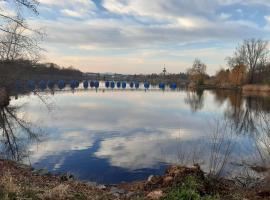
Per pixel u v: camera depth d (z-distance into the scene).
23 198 6.71
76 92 73.69
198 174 9.27
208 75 107.69
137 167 13.73
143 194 8.92
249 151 15.38
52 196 7.42
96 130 23.59
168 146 17.75
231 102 51.19
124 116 32.53
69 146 17.92
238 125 23.91
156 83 136.25
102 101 51.38
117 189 10.21
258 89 85.56
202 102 51.50
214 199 7.60
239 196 8.69
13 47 16.05
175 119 30.55
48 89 76.75
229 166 12.62
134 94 72.44
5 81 33.72
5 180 7.67
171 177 9.33
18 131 22.41
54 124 26.09
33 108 38.03
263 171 11.54
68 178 11.47
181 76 140.75
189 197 7.59
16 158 14.98
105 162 14.55
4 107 36.47
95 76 139.88
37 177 10.65
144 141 19.44
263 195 9.04
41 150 16.81
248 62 95.19
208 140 18.45
